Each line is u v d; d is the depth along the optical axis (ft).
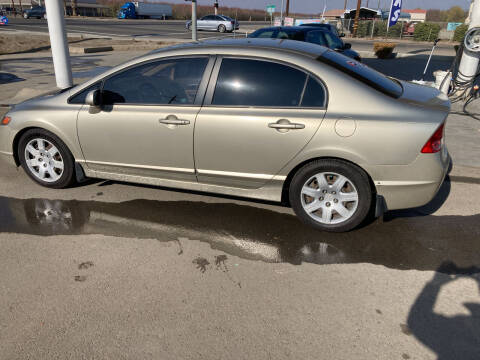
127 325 8.17
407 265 10.28
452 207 13.43
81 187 14.88
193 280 9.62
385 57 61.11
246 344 7.70
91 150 13.38
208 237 11.58
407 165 10.48
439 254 10.78
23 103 14.57
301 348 7.61
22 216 12.68
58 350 7.56
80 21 145.69
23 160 14.52
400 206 11.02
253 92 11.39
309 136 10.79
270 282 9.57
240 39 13.48
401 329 8.10
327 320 8.34
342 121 10.56
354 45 86.79
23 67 42.45
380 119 10.41
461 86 28.53
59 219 12.51
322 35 34.22
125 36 85.66
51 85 32.19
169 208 13.32
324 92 10.85
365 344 7.72
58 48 28.73
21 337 7.86
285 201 12.68
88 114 12.99
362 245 11.18
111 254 10.66
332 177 11.32
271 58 11.30
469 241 11.42
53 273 9.82
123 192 14.48
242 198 14.06
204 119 11.64
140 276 9.75
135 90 12.57
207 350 7.55
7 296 9.00
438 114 10.45
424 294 9.16
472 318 8.41
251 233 11.82
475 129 21.91
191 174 12.51
